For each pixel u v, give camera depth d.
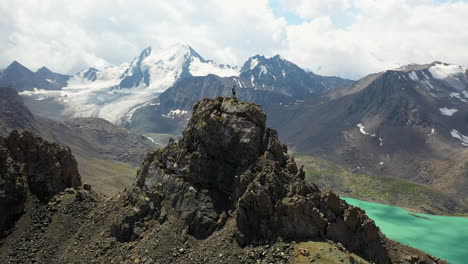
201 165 104.38
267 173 91.75
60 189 135.00
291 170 99.38
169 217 101.00
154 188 110.50
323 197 90.69
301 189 90.25
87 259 101.38
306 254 75.38
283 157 102.38
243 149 100.81
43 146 139.12
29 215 121.62
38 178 132.50
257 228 84.94
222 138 103.88
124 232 104.69
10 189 121.81
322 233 85.00
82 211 124.12
